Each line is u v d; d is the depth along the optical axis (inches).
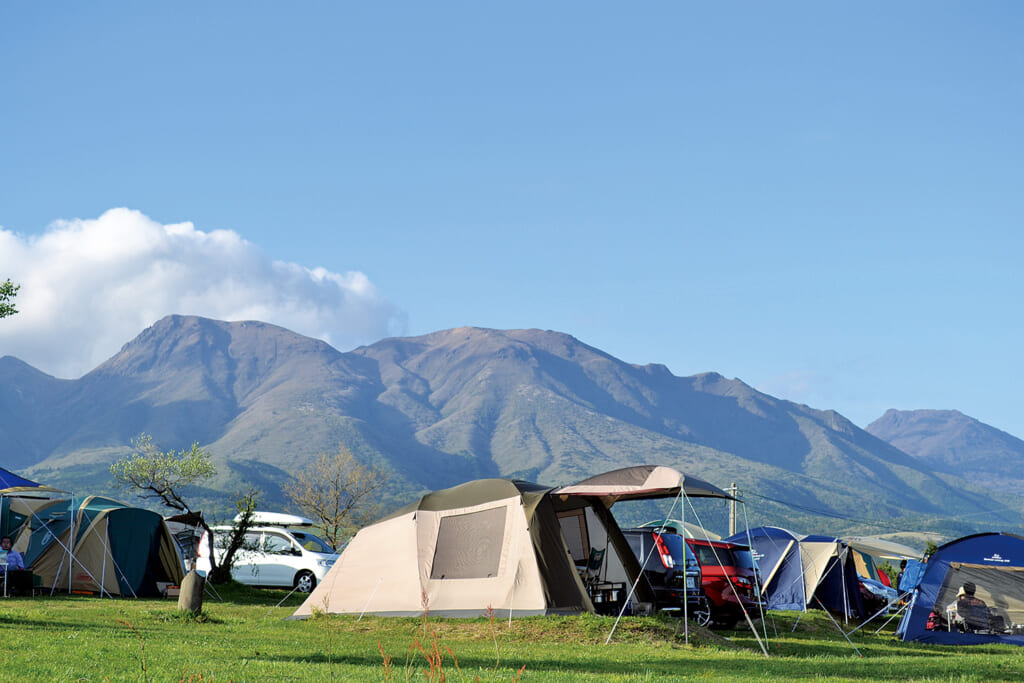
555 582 796.0
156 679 411.8
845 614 1175.6
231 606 1015.6
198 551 1257.4
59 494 1123.9
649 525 1254.9
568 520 905.5
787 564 1221.7
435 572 839.7
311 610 864.9
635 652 649.0
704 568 897.5
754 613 908.6
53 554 1137.4
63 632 617.9
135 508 1171.3
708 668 569.9
